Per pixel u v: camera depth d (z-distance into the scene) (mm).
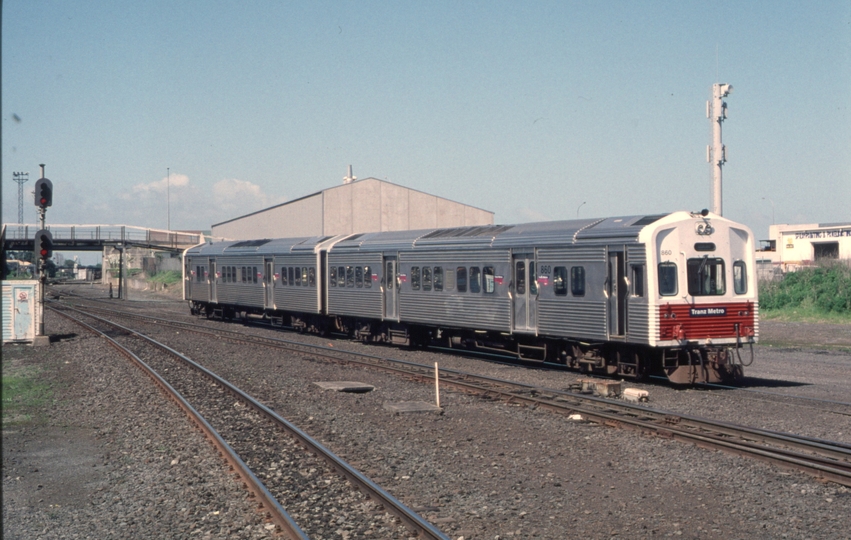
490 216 56750
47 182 24969
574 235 17594
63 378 17859
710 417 12617
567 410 12812
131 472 9523
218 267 36406
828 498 8094
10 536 7254
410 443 10883
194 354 22422
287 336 28906
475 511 7781
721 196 27953
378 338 25922
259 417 12812
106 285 99875
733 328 16484
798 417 12586
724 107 28000
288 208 56875
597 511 7777
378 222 53531
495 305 20016
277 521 7305
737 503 7977
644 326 15859
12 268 101000
